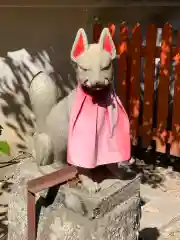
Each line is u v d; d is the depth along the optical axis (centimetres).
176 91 167
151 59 169
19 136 175
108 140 87
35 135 105
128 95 179
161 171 170
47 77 101
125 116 89
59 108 96
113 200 88
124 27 170
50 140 100
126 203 92
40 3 164
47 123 99
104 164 88
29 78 171
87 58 80
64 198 89
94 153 85
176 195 151
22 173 105
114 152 88
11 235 106
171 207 143
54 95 100
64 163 104
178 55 163
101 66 80
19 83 170
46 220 91
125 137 89
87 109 85
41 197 94
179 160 179
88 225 85
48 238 89
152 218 136
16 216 101
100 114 86
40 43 169
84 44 82
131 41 171
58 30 170
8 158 173
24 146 176
